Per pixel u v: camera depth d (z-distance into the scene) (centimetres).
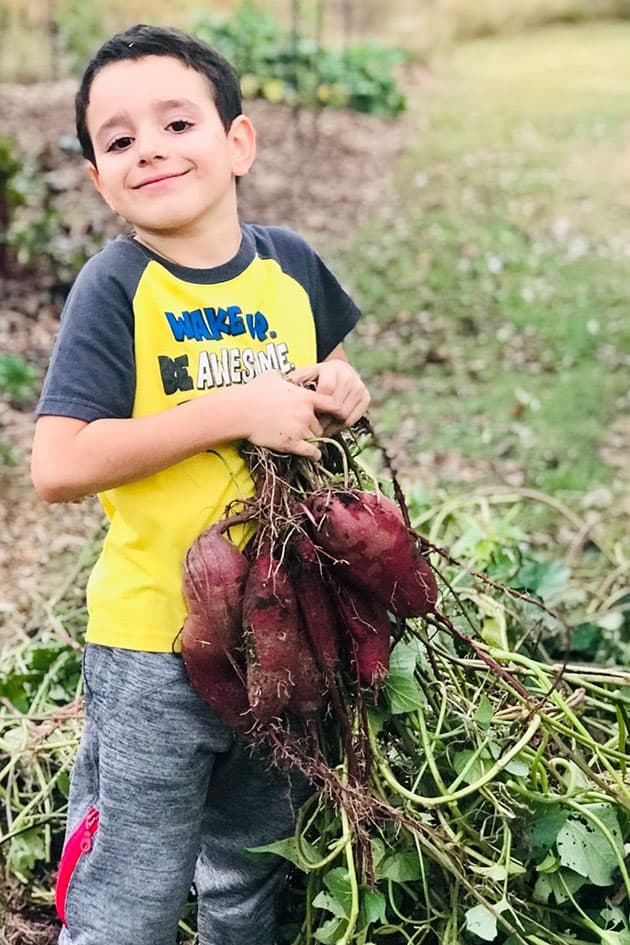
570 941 204
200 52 197
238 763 201
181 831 197
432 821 208
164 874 196
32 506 440
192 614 186
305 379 195
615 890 214
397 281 705
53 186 700
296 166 934
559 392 557
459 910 207
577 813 210
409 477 464
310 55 1145
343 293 221
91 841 201
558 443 503
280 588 183
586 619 313
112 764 194
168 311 191
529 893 211
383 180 921
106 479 185
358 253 752
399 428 520
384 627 191
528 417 532
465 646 224
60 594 325
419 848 197
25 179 672
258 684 182
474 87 1289
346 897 194
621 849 204
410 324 646
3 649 340
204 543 186
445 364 598
